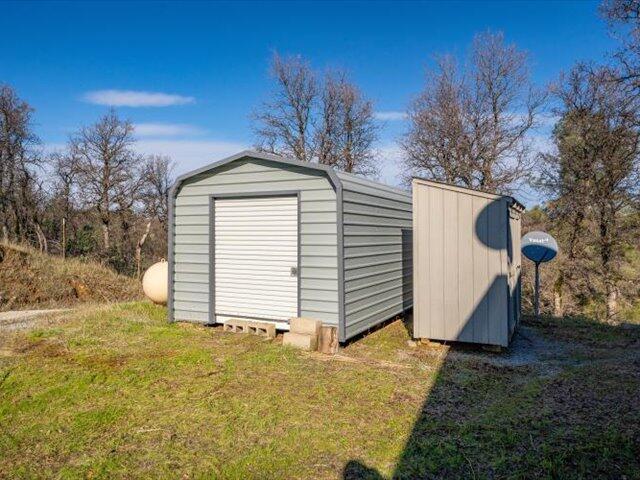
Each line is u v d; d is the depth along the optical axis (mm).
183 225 7914
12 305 11172
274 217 7109
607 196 15039
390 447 3465
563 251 16094
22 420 3949
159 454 3375
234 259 7488
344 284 6504
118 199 26719
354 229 6855
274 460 3285
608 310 15148
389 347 6480
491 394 4590
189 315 7867
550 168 16516
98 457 3328
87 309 9250
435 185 6320
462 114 20125
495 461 3232
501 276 6035
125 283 15008
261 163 7148
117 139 26828
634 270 15008
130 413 4098
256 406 4246
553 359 5910
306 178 6773
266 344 6477
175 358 5734
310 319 6410
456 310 6293
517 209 7164
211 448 3471
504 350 6215
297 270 6891
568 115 15836
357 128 26641
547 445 3439
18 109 24031
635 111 13797
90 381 4891
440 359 5824
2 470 3156
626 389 4633
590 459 3234
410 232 9312
